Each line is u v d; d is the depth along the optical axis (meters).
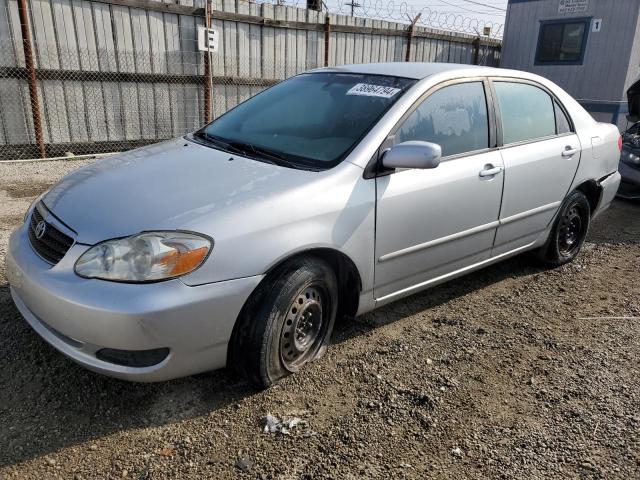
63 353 2.51
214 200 2.63
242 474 2.32
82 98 8.40
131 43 8.62
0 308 3.44
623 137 7.50
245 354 2.71
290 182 2.82
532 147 4.06
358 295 3.13
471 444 2.57
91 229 2.51
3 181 6.77
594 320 3.84
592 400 2.93
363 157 3.03
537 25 13.14
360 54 11.58
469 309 3.92
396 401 2.84
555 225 4.52
